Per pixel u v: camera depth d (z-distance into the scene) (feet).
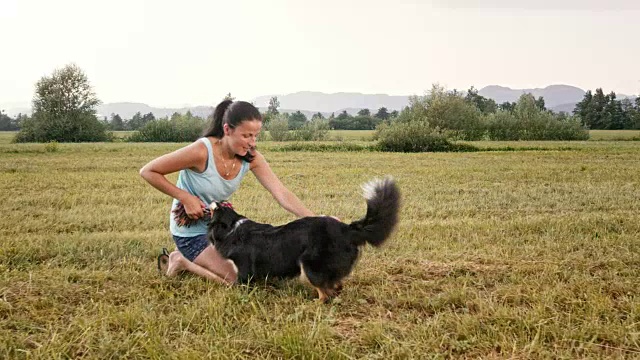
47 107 219.61
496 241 24.53
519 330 13.78
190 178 17.78
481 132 200.03
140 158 85.40
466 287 17.29
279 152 105.70
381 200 15.79
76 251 21.68
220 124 17.43
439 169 63.46
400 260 20.72
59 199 37.42
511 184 48.32
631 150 110.52
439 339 13.25
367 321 14.74
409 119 171.01
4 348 12.34
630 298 16.26
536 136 203.41
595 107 382.63
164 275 18.37
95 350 12.64
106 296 16.25
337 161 78.33
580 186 46.50
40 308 15.35
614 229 27.14
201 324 14.19
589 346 12.84
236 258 16.79
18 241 22.91
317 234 15.76
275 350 12.70
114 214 31.48
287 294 16.70
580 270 19.48
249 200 37.04
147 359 12.28
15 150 109.91
